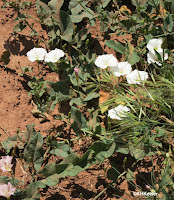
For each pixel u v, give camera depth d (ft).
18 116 2.77
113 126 2.68
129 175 2.59
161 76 2.83
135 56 2.89
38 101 2.82
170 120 2.74
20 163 2.63
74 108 2.66
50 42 2.97
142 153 2.61
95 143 2.59
